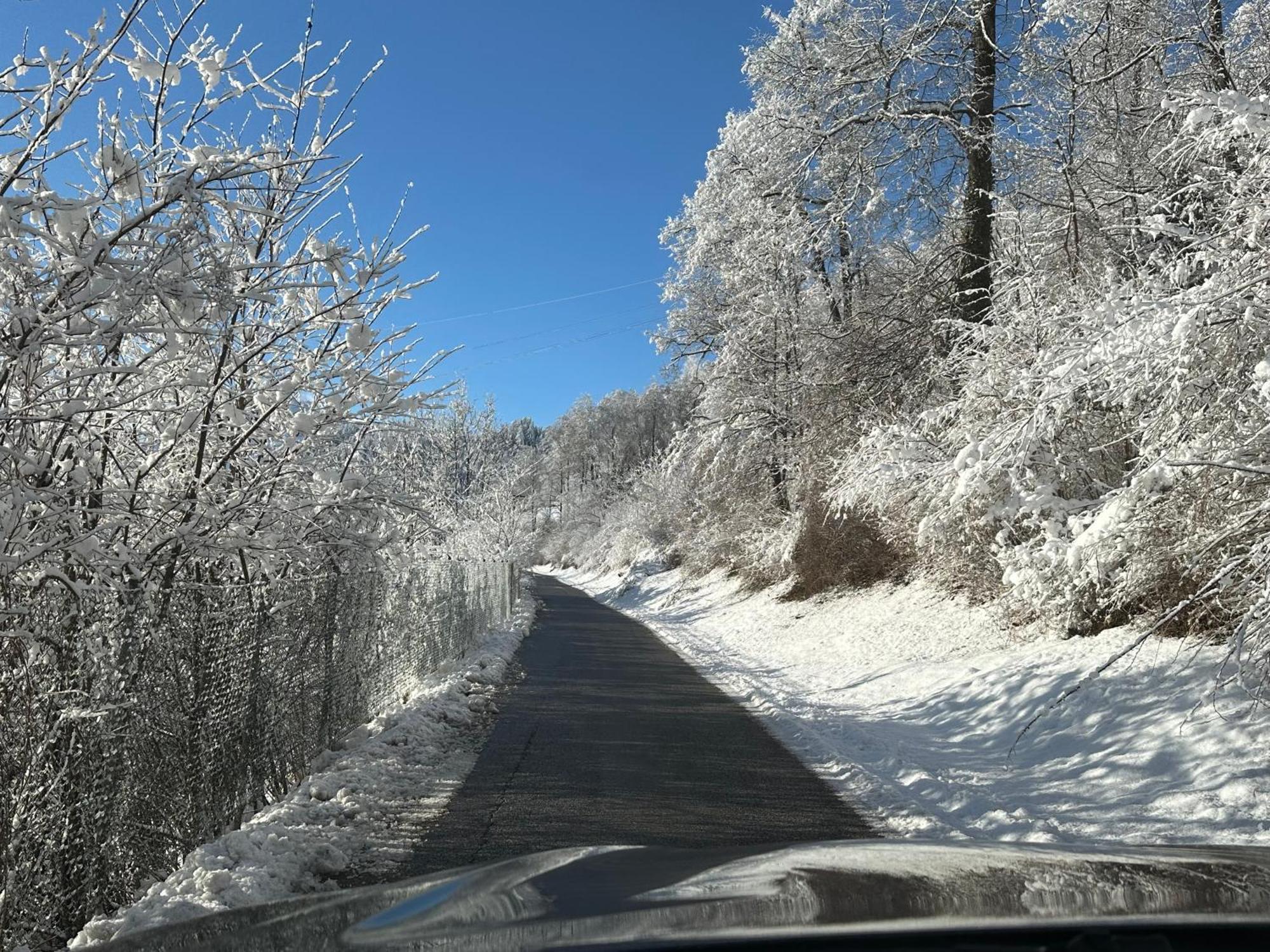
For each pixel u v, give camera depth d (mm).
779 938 1651
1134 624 9727
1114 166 14016
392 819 6367
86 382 4883
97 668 4781
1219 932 1693
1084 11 13555
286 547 6359
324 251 5332
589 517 78812
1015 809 6727
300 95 6285
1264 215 7215
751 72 21453
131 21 4277
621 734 9648
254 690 6613
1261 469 6352
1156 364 7430
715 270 28141
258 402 6398
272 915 2293
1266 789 6125
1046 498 9352
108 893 5062
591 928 1783
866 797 7234
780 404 24609
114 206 4785
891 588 18109
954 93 17516
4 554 4141
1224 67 12039
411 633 12305
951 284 17453
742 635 21359
